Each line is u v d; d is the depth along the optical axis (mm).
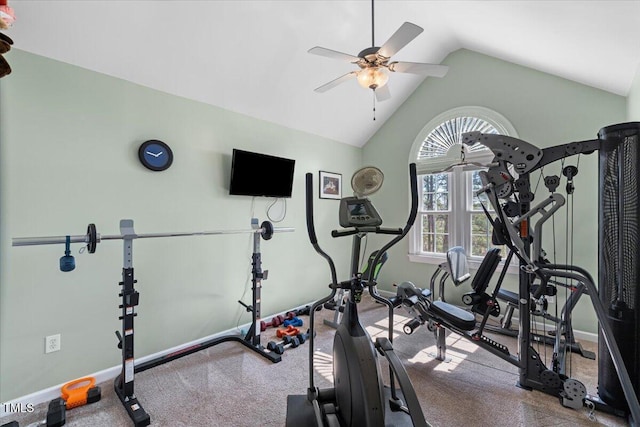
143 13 2037
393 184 4332
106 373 2230
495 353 2197
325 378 2250
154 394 2051
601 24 1866
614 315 1832
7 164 1834
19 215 1875
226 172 3016
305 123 3742
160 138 2533
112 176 2271
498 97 3385
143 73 2367
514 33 2584
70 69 2066
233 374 2301
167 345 2602
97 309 2205
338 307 3289
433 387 2131
